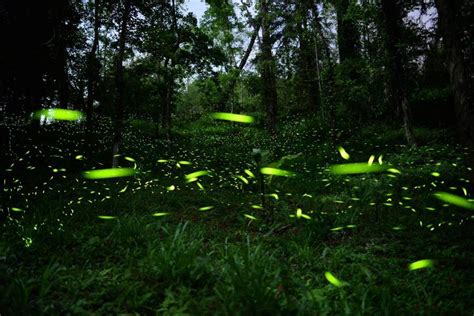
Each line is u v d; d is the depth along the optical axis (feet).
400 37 37.96
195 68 41.60
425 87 54.60
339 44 51.03
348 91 45.60
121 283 11.03
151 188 26.30
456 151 34.55
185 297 10.16
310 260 13.37
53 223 17.28
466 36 28.17
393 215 19.45
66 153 35.86
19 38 34.30
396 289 11.25
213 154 44.14
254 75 53.88
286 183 27.61
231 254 12.07
